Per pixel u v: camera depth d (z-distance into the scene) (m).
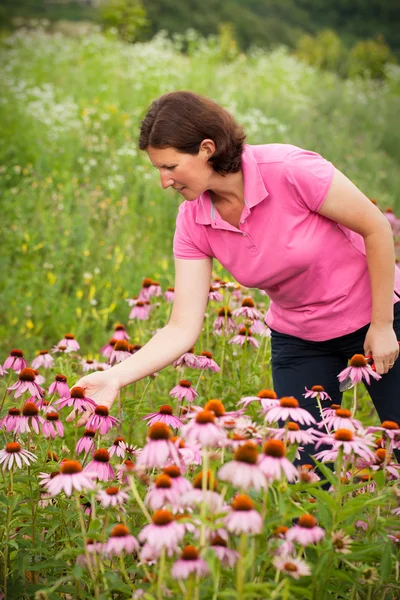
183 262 2.78
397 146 11.55
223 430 1.83
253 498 1.98
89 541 2.22
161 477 1.83
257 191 2.54
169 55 13.21
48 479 2.40
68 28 22.55
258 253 2.65
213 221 2.64
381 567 1.98
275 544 1.86
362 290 2.72
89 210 7.21
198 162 2.43
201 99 2.43
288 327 2.86
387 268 2.59
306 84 14.47
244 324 3.65
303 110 12.05
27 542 2.41
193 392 2.92
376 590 2.19
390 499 2.14
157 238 7.12
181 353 2.71
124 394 3.58
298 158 2.55
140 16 18.06
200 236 2.72
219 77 13.04
